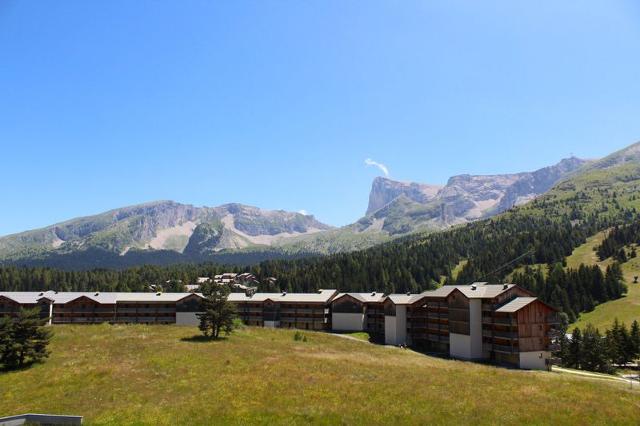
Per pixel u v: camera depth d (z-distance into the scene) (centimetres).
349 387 5553
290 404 4850
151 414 4569
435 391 5406
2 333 7025
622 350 12456
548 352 9769
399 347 12050
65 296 15300
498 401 4994
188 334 10412
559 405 4875
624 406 4938
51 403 5188
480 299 10594
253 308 16162
